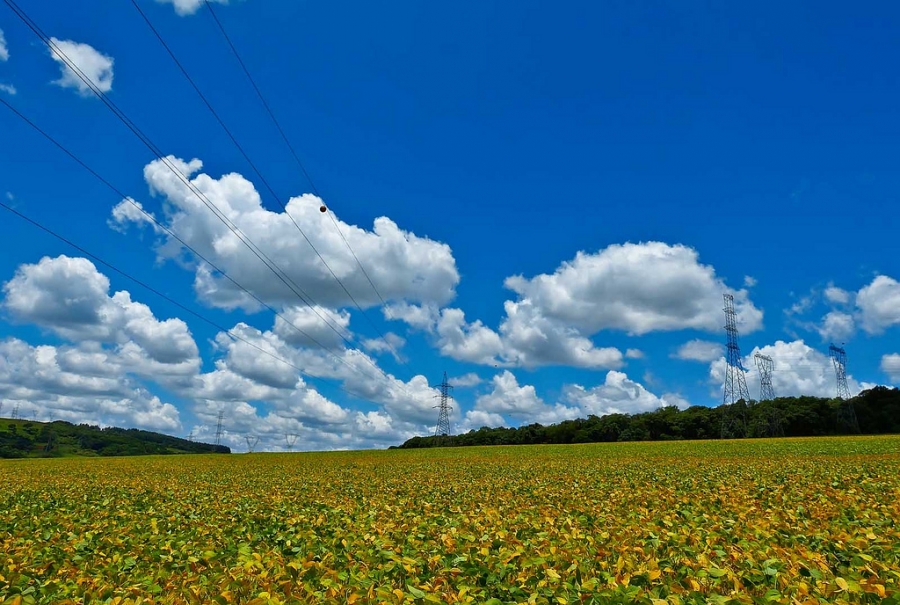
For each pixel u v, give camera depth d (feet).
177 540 41.93
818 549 32.12
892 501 53.98
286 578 28.53
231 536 44.47
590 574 27.78
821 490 64.13
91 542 42.14
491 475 117.80
